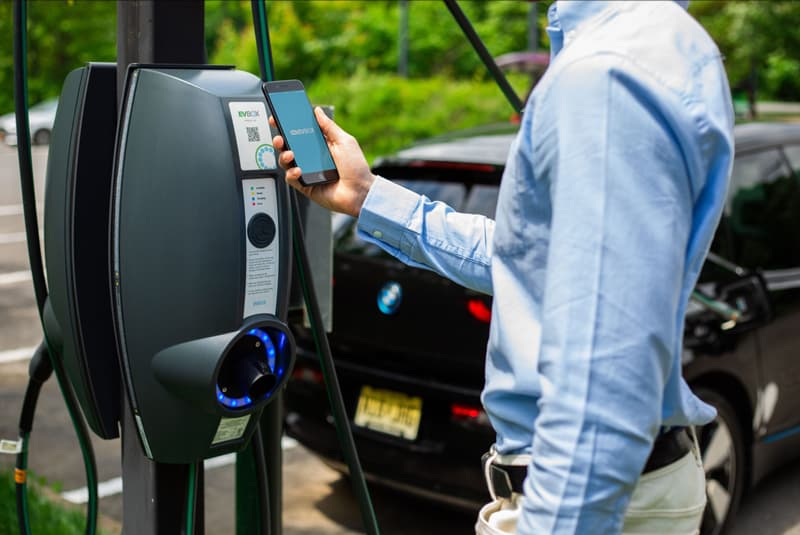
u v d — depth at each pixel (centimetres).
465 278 158
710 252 348
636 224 106
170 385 159
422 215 158
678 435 134
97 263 168
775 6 1798
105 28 1823
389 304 321
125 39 174
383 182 158
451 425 309
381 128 1300
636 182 107
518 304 124
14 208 1093
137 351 160
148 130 155
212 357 155
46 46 1784
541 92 117
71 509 342
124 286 158
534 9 1523
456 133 398
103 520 346
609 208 107
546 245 120
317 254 224
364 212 158
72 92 170
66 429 444
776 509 381
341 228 349
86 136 166
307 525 361
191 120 153
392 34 1839
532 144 118
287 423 354
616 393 105
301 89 159
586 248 107
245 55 1652
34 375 198
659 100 110
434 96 1345
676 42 116
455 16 211
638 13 117
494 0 1995
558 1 124
